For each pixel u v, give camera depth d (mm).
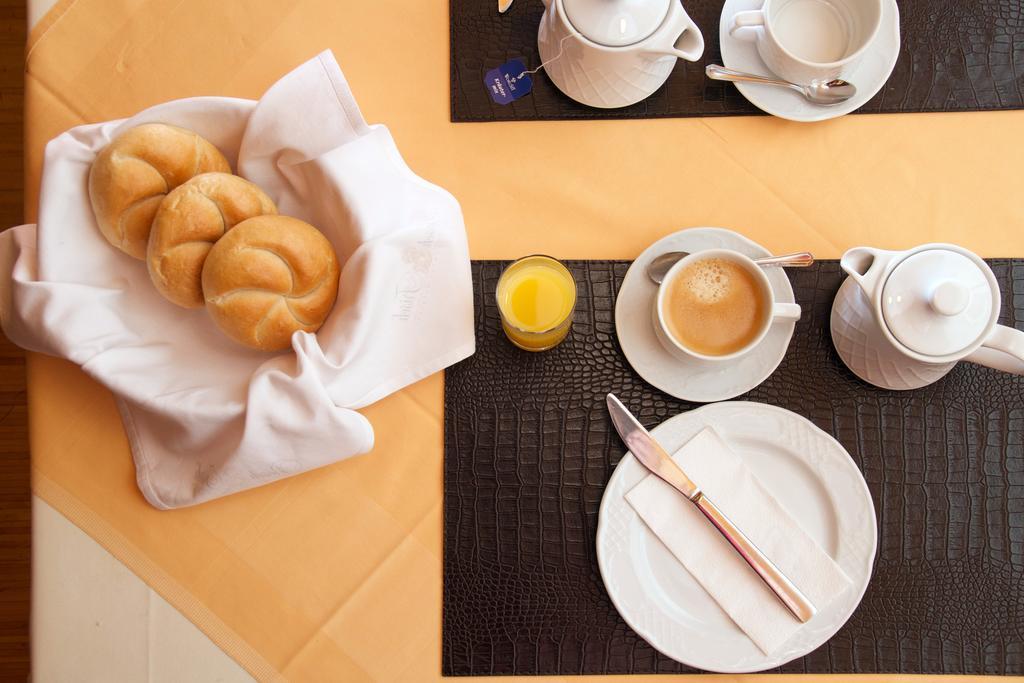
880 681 796
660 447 811
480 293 862
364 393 808
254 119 777
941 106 867
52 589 811
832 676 796
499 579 821
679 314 797
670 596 799
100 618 810
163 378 796
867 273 756
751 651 777
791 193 874
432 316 816
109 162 755
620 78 817
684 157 877
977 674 795
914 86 871
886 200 868
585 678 804
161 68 887
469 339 830
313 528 829
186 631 811
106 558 816
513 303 840
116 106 882
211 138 825
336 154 797
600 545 799
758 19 812
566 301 839
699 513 803
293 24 893
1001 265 851
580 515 830
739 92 875
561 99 881
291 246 746
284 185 834
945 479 833
